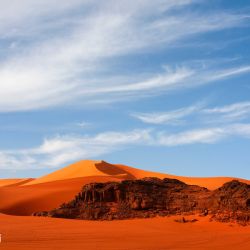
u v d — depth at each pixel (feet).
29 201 404.98
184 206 279.08
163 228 243.19
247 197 251.80
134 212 285.23
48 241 198.49
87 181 498.28
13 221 280.92
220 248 187.42
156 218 271.69
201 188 303.68
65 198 411.95
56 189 453.99
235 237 213.46
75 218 298.56
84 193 309.42
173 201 285.84
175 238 212.43
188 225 246.88
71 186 474.49
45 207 396.98
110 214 289.12
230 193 261.65
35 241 197.57
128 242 199.93
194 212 269.85
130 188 297.94
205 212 260.21
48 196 416.26
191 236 217.97
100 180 509.76
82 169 630.74
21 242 193.06
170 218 264.52
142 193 292.61
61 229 242.78
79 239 206.69
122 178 565.94
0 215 314.14
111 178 533.14
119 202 295.48
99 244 192.65
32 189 464.65
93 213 293.02
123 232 230.89
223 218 246.47
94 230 238.07
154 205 284.82
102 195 301.63
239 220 242.78
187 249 183.93
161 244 195.42
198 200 276.62
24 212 388.37
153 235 221.46
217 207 261.44
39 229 242.99
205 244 196.65
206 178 626.23
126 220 275.18
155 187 303.07
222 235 220.02
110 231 234.38
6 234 219.41
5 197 421.59
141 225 253.24
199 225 245.04
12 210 389.39
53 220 282.97
